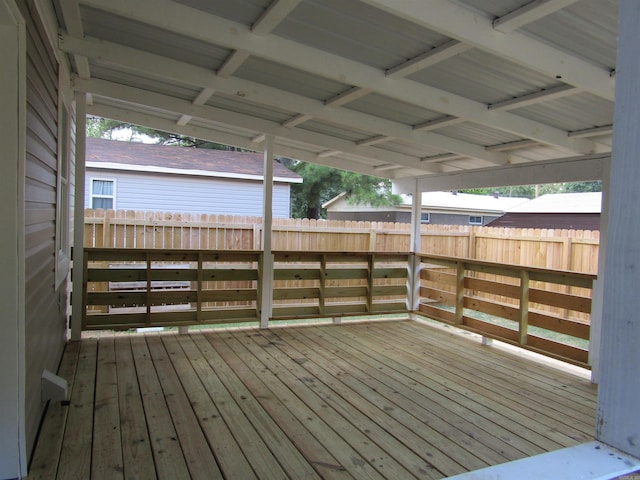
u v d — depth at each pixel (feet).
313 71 10.61
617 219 2.90
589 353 13.15
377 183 41.04
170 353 14.37
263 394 11.18
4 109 6.59
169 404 10.36
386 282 25.27
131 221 21.65
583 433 9.61
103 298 15.87
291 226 24.17
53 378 9.89
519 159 17.90
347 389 11.72
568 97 11.84
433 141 15.85
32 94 7.82
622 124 2.87
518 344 15.42
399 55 10.46
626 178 2.85
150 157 32.60
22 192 6.75
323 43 10.30
